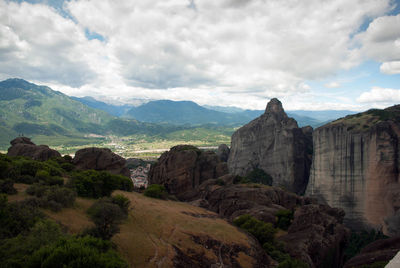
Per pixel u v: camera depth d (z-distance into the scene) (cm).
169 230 3316
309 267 3675
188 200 8675
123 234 2798
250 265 3170
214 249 3188
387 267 849
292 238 4703
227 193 7488
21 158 5888
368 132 9544
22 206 2398
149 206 4222
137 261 2400
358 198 9656
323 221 5259
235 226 4369
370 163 9375
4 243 1822
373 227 8988
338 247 5272
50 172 4478
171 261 2614
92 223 2709
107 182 4141
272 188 8012
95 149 7175
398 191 8519
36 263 1549
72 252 1588
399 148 8881
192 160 9631
